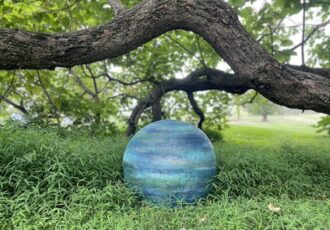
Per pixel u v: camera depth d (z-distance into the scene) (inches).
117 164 185.9
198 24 165.3
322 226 124.6
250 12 270.8
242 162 193.5
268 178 184.9
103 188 159.9
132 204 156.3
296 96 162.2
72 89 411.5
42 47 153.3
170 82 339.9
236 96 430.3
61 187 158.1
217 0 165.0
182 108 419.2
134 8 164.9
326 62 322.7
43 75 338.3
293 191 177.9
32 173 162.9
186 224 136.0
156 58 361.7
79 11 269.0
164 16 163.5
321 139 438.6
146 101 334.6
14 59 152.3
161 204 156.1
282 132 541.6
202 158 161.9
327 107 163.0
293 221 127.2
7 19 255.9
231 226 127.0
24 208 141.9
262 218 134.8
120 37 161.3
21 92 343.9
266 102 444.1
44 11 247.8
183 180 156.6
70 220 135.7
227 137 428.8
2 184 153.1
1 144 179.9
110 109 375.2
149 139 164.2
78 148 189.6
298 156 240.4
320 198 176.7
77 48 157.5
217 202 155.3
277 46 298.2
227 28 162.6
